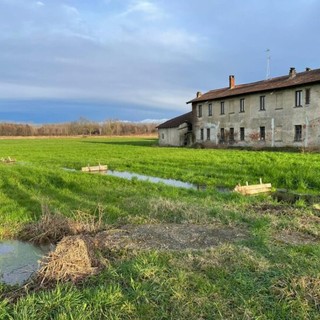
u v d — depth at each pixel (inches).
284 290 218.2
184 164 990.4
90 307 206.7
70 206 482.0
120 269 255.8
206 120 2046.0
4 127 5162.4
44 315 201.8
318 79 1378.0
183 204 445.1
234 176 733.3
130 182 684.7
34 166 996.6
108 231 349.1
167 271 249.8
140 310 205.3
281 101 1576.0
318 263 255.0
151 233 338.6
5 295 233.5
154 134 5536.4
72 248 267.0
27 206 487.8
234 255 272.8
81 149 1962.4
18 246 343.9
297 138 1510.8
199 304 208.2
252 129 1734.7
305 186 606.9
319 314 197.0
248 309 201.5
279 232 339.9
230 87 2054.6
